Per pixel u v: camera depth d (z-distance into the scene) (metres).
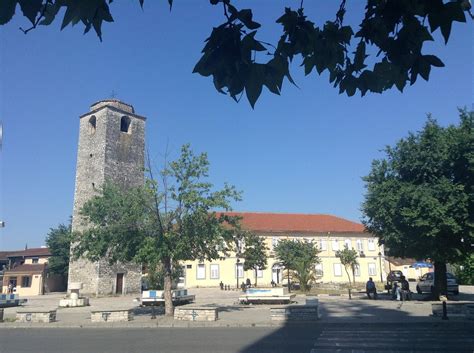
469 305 18.05
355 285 54.59
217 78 2.51
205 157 21.36
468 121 24.31
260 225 62.47
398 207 24.22
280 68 2.58
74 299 31.62
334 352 11.46
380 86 3.21
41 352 12.62
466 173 23.34
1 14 2.10
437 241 24.16
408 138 25.55
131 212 21.16
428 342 12.76
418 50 2.75
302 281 42.91
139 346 13.15
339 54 3.17
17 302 34.25
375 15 2.85
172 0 2.32
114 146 46.66
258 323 17.84
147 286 38.41
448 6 2.35
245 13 2.40
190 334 15.62
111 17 2.35
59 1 2.25
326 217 69.12
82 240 22.20
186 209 21.05
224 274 58.22
